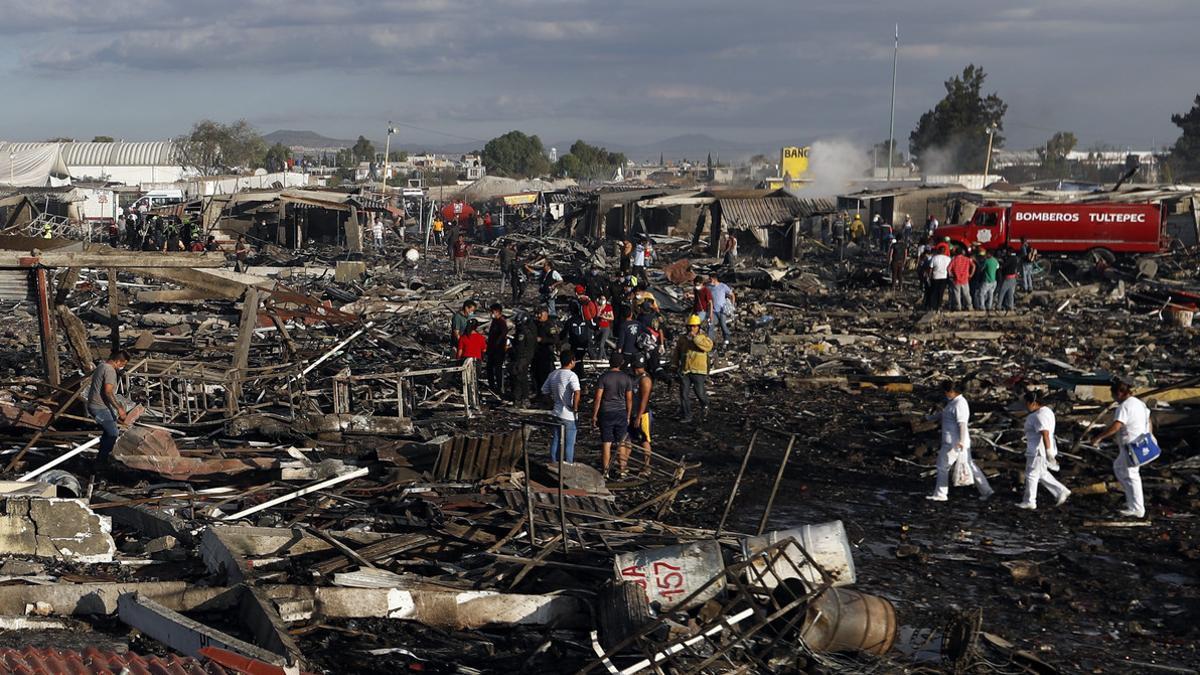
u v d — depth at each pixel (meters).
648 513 12.70
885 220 62.25
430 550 10.56
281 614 8.78
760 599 8.82
